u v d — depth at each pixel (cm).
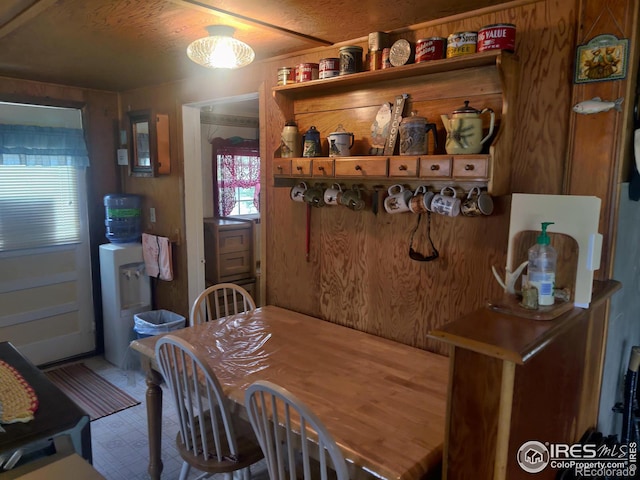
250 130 530
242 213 521
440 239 196
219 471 177
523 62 167
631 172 162
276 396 137
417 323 208
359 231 225
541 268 133
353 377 178
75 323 380
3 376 161
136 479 236
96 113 369
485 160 159
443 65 171
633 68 148
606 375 175
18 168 339
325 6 172
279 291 270
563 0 157
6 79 319
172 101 329
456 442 118
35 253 353
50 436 131
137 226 375
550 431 135
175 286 356
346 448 132
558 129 161
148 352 205
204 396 218
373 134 206
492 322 125
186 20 191
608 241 154
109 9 178
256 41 219
